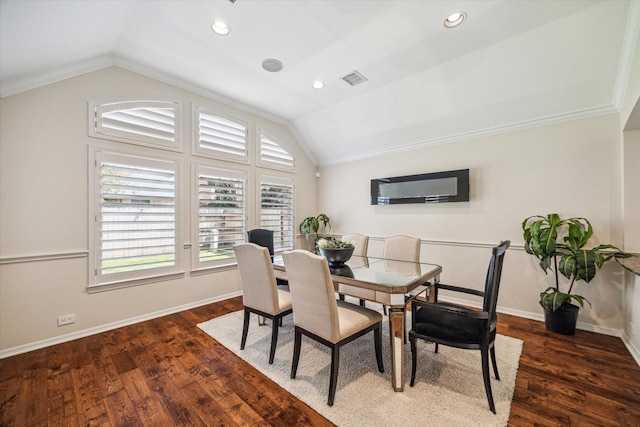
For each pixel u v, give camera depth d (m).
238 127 3.96
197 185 3.49
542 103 2.91
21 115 2.34
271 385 1.91
